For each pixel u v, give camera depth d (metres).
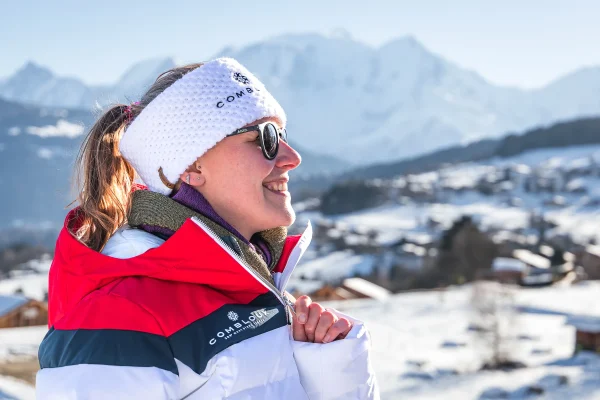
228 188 1.63
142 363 1.34
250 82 1.69
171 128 1.61
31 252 102.69
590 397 26.47
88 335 1.36
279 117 1.73
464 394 28.73
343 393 1.60
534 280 64.94
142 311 1.39
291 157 1.73
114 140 1.80
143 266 1.45
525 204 155.50
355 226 124.06
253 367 1.45
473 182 176.38
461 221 71.56
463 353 36.66
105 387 1.30
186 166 1.61
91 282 1.46
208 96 1.62
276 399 1.46
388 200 157.12
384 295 57.28
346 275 81.31
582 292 58.69
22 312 42.62
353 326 1.70
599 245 103.94
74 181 1.80
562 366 32.88
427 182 178.62
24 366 30.39
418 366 34.19
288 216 1.70
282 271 1.87
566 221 134.88
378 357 36.53
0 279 83.12
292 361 1.54
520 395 27.97
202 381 1.40
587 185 168.12
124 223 1.77
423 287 69.50
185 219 1.59
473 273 65.94
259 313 1.55
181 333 1.41
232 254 1.47
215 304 1.49
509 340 34.16
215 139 1.59
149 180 1.70
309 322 1.61
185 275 1.47
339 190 154.62
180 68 1.76
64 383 1.31
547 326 44.53
